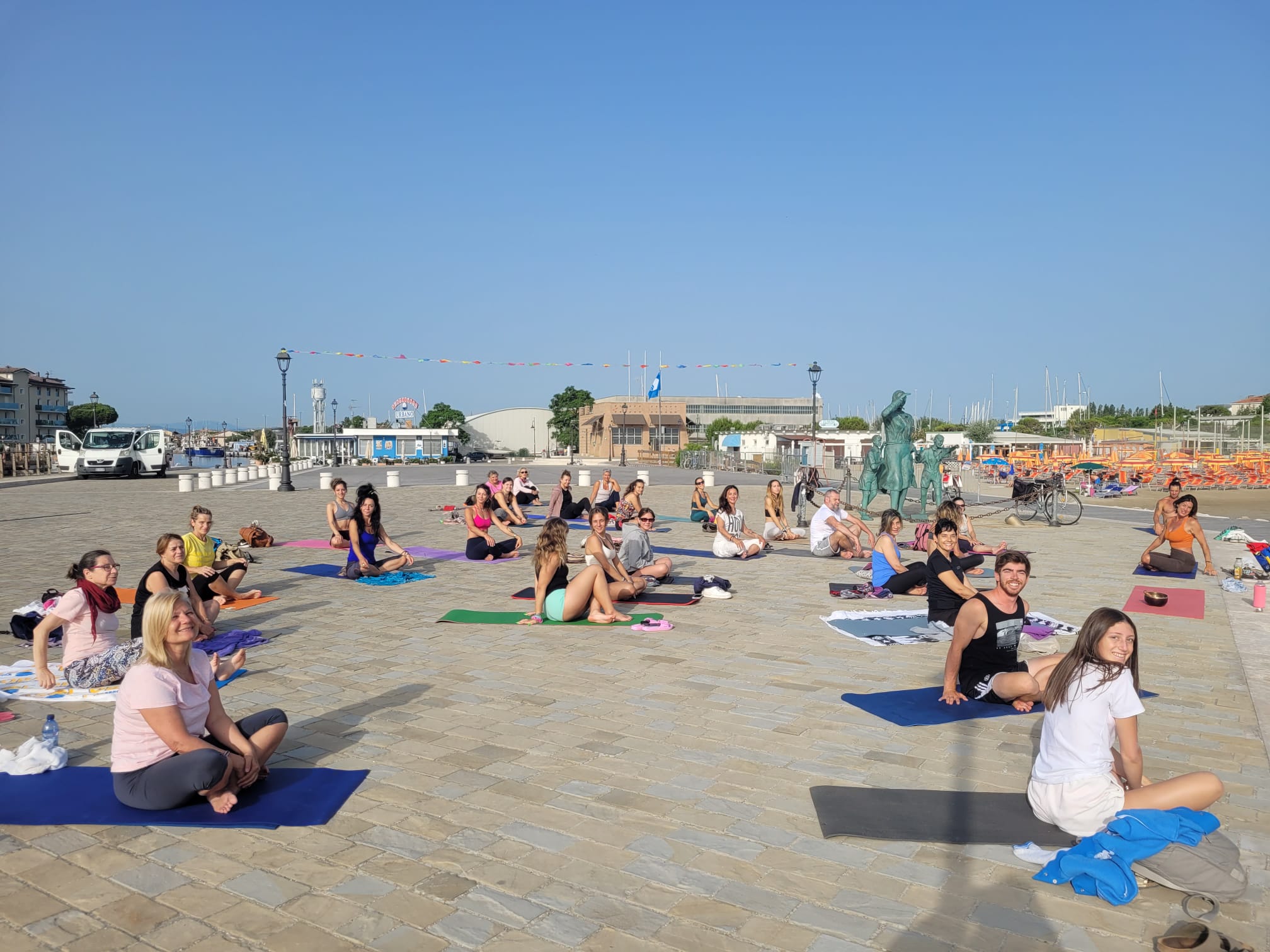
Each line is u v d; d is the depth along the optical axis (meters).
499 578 13.80
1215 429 72.81
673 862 4.52
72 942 3.76
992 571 14.63
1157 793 4.56
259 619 10.58
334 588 12.81
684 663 8.48
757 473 56.47
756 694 7.46
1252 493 41.94
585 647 9.11
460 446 113.56
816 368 35.88
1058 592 12.50
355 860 4.52
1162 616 10.87
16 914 3.99
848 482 27.66
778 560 15.76
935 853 4.63
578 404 126.75
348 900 4.12
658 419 93.81
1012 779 5.59
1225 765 5.91
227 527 21.84
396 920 3.96
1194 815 4.40
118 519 23.89
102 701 7.20
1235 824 5.02
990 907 4.10
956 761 5.91
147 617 5.02
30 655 8.73
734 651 8.95
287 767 5.79
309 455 93.00
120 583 13.35
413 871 4.41
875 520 23.61
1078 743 4.73
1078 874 4.24
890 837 4.77
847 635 9.63
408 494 35.16
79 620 7.61
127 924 3.91
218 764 4.96
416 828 4.89
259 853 4.58
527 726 6.63
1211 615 10.93
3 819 4.93
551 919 3.98
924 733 6.48
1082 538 19.83
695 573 14.25
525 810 5.14
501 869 4.44
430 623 10.34
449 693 7.49
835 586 12.59
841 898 4.18
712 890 4.24
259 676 8.01
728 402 113.88
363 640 9.43
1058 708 4.83
